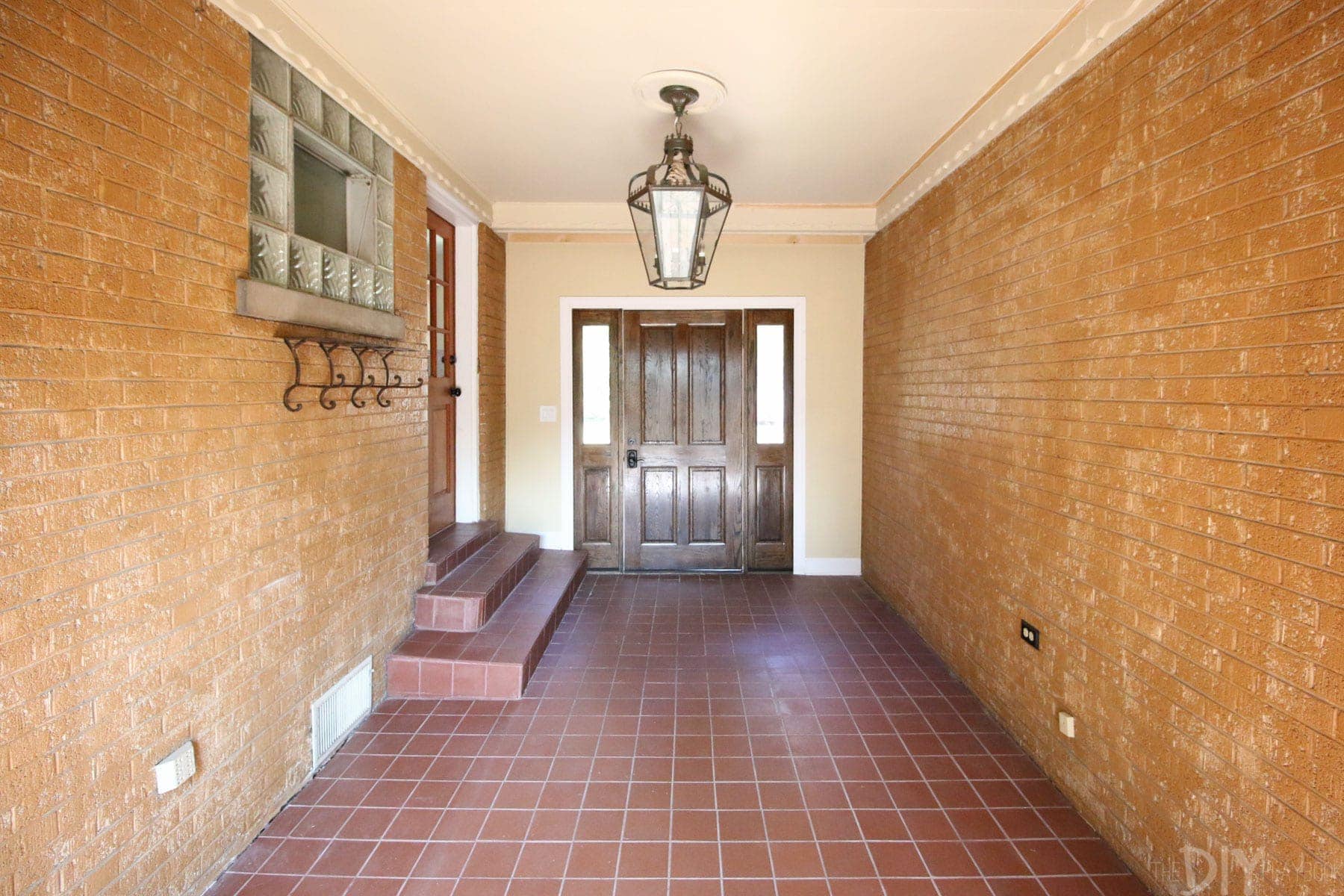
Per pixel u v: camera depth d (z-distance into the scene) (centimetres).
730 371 537
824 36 246
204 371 193
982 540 314
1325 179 143
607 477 544
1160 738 193
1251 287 162
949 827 228
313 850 216
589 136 346
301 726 248
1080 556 234
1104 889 199
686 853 215
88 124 156
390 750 276
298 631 245
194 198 189
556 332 526
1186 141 184
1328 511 142
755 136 345
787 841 221
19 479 141
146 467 173
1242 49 164
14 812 140
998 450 296
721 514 545
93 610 158
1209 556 175
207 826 197
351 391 280
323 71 251
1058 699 248
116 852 165
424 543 368
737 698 323
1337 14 140
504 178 418
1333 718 140
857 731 292
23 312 141
